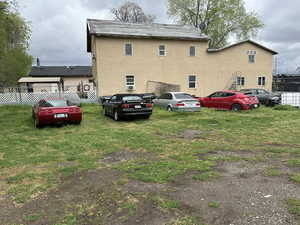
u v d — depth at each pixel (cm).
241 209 273
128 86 1945
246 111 1236
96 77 1900
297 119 968
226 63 2214
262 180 358
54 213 276
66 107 896
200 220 252
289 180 355
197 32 2245
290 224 239
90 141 644
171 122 970
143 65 1973
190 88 2138
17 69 2394
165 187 341
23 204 301
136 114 1016
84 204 297
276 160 455
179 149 554
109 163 461
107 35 1822
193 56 2123
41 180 380
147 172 402
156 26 2197
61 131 801
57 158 499
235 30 3203
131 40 1923
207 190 328
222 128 819
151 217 262
